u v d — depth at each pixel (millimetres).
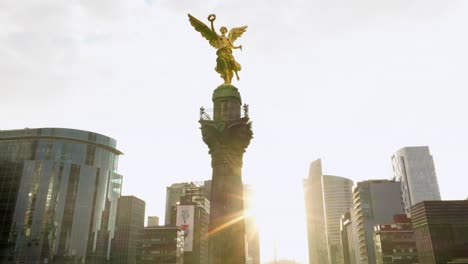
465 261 133375
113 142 193375
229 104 34094
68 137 178000
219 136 32625
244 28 38125
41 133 177000
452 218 145500
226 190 31609
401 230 173125
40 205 165500
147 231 199875
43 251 159000
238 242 30406
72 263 163125
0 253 159375
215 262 29891
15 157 174500
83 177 176750
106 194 185375
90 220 173750
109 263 182125
